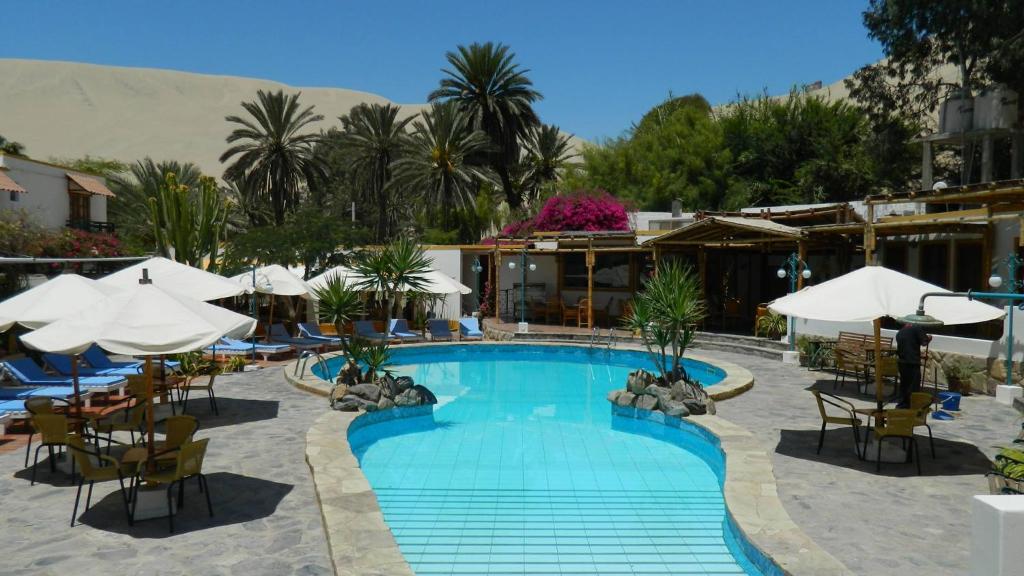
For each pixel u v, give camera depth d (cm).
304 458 935
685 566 657
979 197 1381
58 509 735
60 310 907
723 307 2478
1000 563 378
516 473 975
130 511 721
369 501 731
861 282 887
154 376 1298
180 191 2159
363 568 571
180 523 699
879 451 875
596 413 1405
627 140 4853
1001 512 378
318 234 2758
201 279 1227
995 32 2891
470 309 3212
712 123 4659
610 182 4634
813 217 2292
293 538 662
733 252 2697
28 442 934
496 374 1919
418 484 923
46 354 1324
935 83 3531
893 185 3841
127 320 686
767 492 757
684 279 1373
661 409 1223
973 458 930
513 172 4931
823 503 752
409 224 5141
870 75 3681
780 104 4528
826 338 1812
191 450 698
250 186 4219
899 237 2003
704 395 1240
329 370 1791
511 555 685
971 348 1416
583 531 748
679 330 1332
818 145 4200
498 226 4722
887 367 1382
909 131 3641
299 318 2722
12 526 687
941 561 603
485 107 4394
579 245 2742
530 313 2952
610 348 2127
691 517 794
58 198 3488
